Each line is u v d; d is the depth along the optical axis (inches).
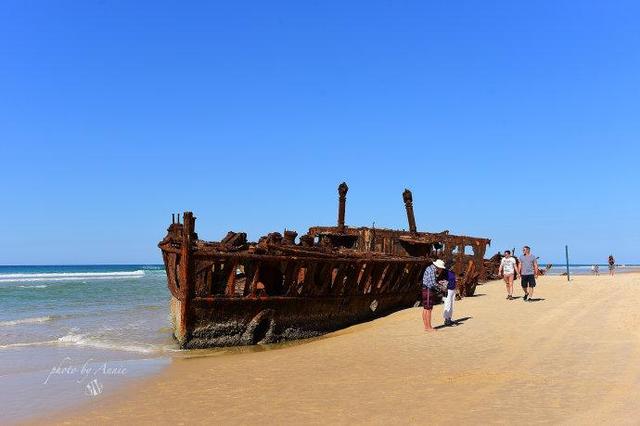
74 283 2022.6
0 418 267.1
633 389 260.4
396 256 686.5
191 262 456.1
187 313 454.9
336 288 559.2
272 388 304.0
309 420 238.2
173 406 276.1
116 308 948.0
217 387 314.0
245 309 481.1
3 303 1070.4
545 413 230.5
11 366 405.7
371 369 342.3
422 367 339.0
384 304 657.0
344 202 837.2
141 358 433.4
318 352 416.8
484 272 1139.3
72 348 493.7
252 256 475.8
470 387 282.2
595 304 611.2
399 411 245.3
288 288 506.9
